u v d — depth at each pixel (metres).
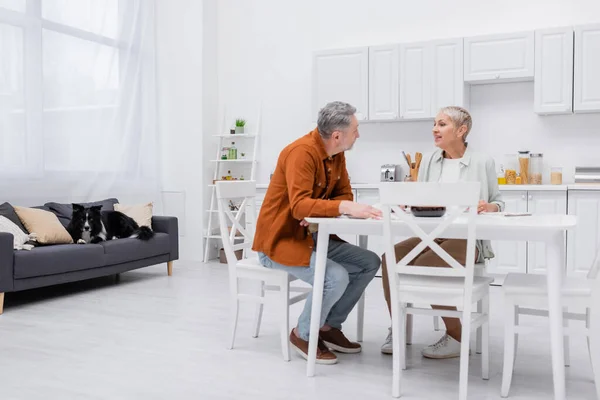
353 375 2.79
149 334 3.53
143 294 4.79
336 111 2.82
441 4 5.86
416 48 5.55
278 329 3.65
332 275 2.82
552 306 2.35
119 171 6.21
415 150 5.99
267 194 3.01
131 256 5.21
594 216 4.88
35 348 3.24
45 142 5.43
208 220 6.80
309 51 6.50
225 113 6.95
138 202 6.48
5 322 3.85
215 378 2.74
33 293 4.87
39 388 2.61
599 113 5.31
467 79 5.38
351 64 5.82
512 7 5.59
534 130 5.54
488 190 3.20
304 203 2.72
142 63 6.60
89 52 5.89
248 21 6.81
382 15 6.12
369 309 4.23
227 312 4.12
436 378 2.75
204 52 6.72
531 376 2.78
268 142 6.74
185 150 6.78
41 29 5.39
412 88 5.58
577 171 5.26
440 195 2.35
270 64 6.71
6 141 5.07
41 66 5.38
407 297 2.52
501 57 5.25
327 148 2.89
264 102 6.75
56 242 4.82
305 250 2.88
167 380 2.71
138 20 6.50
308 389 2.60
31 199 5.28
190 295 4.75
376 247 5.77
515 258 5.12
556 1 5.44
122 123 6.26
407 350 3.21
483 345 2.74
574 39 5.04
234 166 6.96
